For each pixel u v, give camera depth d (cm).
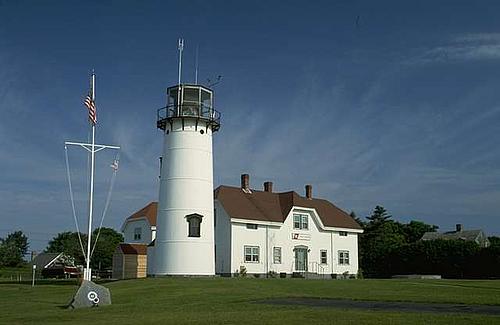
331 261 6116
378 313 1959
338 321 1770
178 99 4712
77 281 5184
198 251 4525
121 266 5941
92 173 3616
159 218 4650
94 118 3706
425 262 6569
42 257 10338
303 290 3178
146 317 2080
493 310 2055
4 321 2102
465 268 6241
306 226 5966
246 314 2042
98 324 1912
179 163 4634
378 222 9206
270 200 6009
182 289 3331
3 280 6322
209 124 4759
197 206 4581
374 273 7075
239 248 5391
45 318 2169
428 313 1953
